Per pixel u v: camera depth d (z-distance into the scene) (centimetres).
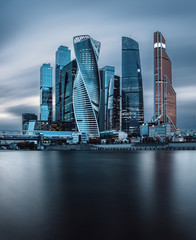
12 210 1603
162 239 1103
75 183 2811
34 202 1836
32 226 1280
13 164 5912
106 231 1203
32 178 3284
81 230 1219
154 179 3097
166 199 1911
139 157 8444
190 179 3075
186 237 1124
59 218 1419
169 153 11481
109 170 4312
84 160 7381
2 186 2608
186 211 1552
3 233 1185
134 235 1152
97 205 1727
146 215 1466
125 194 2125
